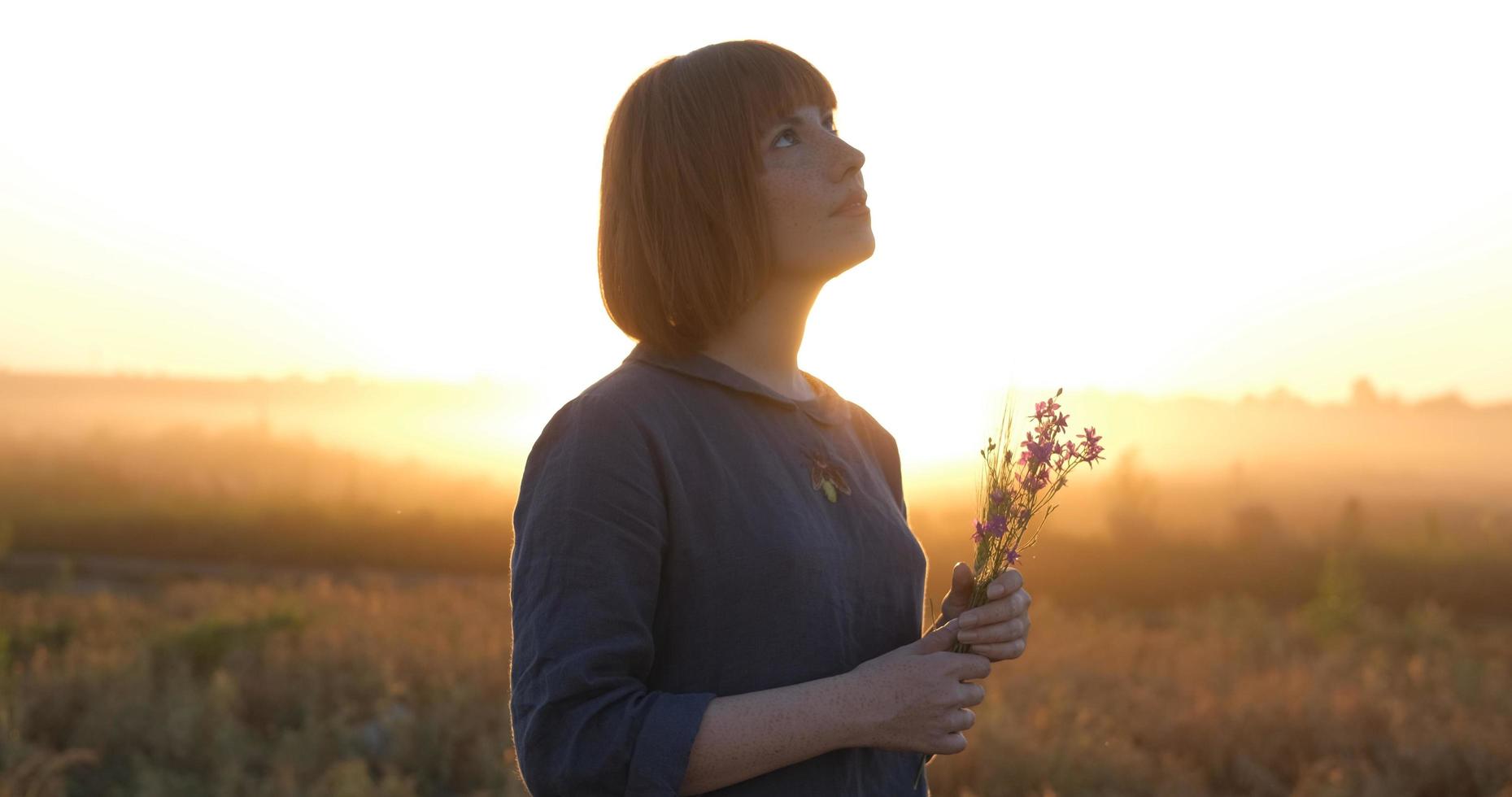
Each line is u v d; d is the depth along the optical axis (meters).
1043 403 1.26
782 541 1.12
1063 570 22.81
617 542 1.05
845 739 1.05
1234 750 7.31
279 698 8.10
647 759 0.97
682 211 1.17
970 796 6.05
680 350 1.20
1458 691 9.15
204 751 6.69
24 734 6.96
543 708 1.01
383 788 6.01
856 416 1.45
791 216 1.19
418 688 8.72
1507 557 22.88
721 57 1.21
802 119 1.21
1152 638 13.05
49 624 11.45
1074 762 6.72
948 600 1.26
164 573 23.97
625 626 1.03
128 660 8.66
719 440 1.15
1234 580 22.14
